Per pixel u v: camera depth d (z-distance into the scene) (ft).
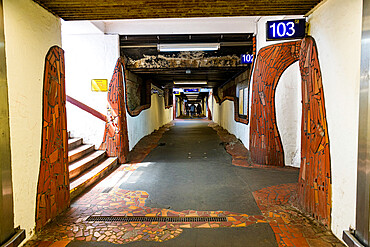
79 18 10.91
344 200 8.16
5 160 7.48
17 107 8.07
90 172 15.98
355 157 7.54
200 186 14.61
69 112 20.34
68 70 20.17
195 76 34.73
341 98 8.20
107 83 20.13
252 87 21.06
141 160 21.59
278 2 9.27
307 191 10.61
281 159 18.99
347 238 7.64
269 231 9.26
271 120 18.98
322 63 9.32
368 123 6.89
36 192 9.11
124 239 8.82
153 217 10.59
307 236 8.84
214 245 8.42
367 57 6.88
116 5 9.46
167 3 9.37
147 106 34.83
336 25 8.35
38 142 9.25
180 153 24.54
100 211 11.20
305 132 10.73
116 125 20.17
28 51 8.64
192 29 20.15
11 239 7.55
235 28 20.26
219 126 51.16
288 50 17.92
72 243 8.57
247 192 13.48
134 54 22.41
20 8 8.22
